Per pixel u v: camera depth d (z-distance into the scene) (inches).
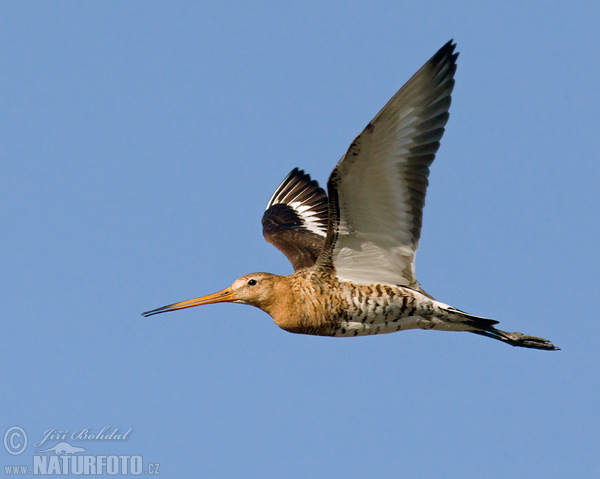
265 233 740.7
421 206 557.6
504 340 637.3
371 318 604.4
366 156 536.1
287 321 614.5
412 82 524.4
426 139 542.6
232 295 628.7
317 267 608.4
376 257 591.5
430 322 609.6
